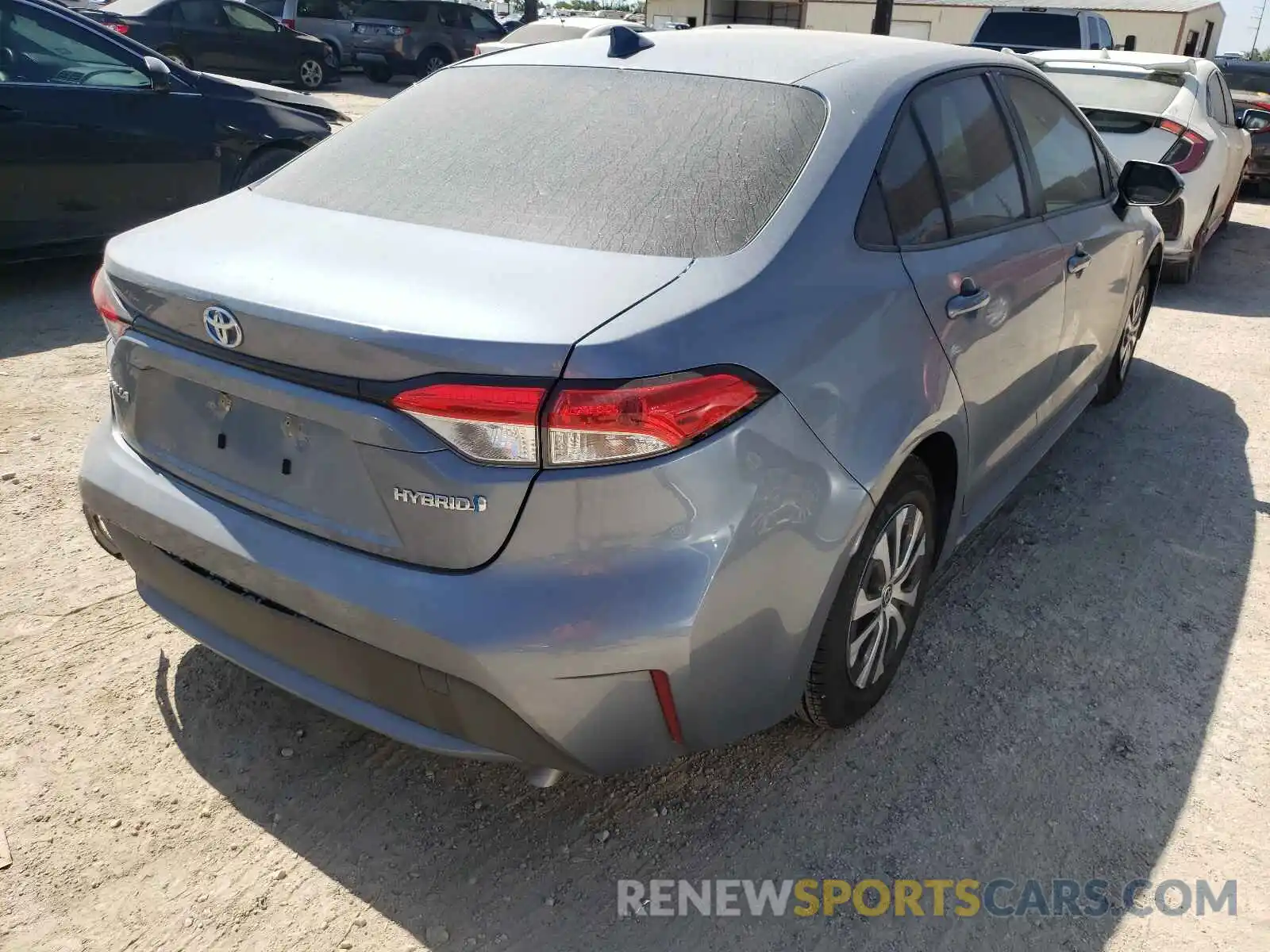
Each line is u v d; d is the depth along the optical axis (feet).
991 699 9.52
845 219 7.72
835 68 8.77
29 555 11.04
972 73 10.07
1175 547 12.38
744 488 6.48
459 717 6.56
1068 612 10.93
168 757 8.45
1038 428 11.98
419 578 6.34
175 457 7.54
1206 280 26.35
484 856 7.70
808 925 7.22
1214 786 8.54
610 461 6.05
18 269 21.95
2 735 8.52
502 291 6.42
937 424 8.36
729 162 7.79
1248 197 43.47
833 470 7.09
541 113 8.67
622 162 7.90
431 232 7.32
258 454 6.98
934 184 8.90
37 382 15.65
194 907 7.14
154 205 20.92
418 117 9.20
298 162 9.17
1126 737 9.07
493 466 6.07
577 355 5.93
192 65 50.49
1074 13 42.39
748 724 7.27
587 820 8.05
